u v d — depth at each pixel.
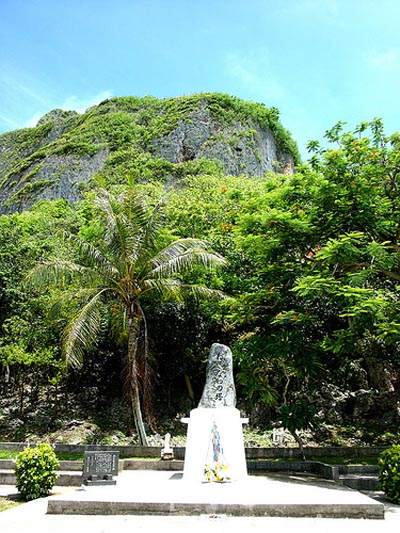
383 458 9.67
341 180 13.40
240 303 13.85
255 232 14.35
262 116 70.62
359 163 13.70
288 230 13.38
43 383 25.67
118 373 24.48
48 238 28.33
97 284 17.81
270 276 13.97
